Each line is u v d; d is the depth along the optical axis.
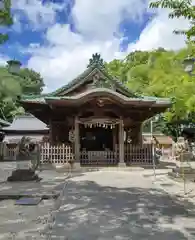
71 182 13.90
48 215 8.22
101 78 21.17
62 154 20.55
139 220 7.45
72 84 21.14
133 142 23.44
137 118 22.53
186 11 7.65
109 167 19.52
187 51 11.79
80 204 9.24
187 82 12.67
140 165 20.56
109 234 6.35
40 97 21.23
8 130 37.50
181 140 15.62
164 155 29.05
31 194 10.89
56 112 21.88
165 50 24.66
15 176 14.30
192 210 8.49
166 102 19.72
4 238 6.25
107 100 19.34
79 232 6.50
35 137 37.41
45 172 18.09
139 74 27.06
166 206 8.98
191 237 6.13
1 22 9.08
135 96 21.50
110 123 20.53
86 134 26.19
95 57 21.25
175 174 14.60
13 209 9.09
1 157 31.14
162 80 19.06
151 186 12.68
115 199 9.98
